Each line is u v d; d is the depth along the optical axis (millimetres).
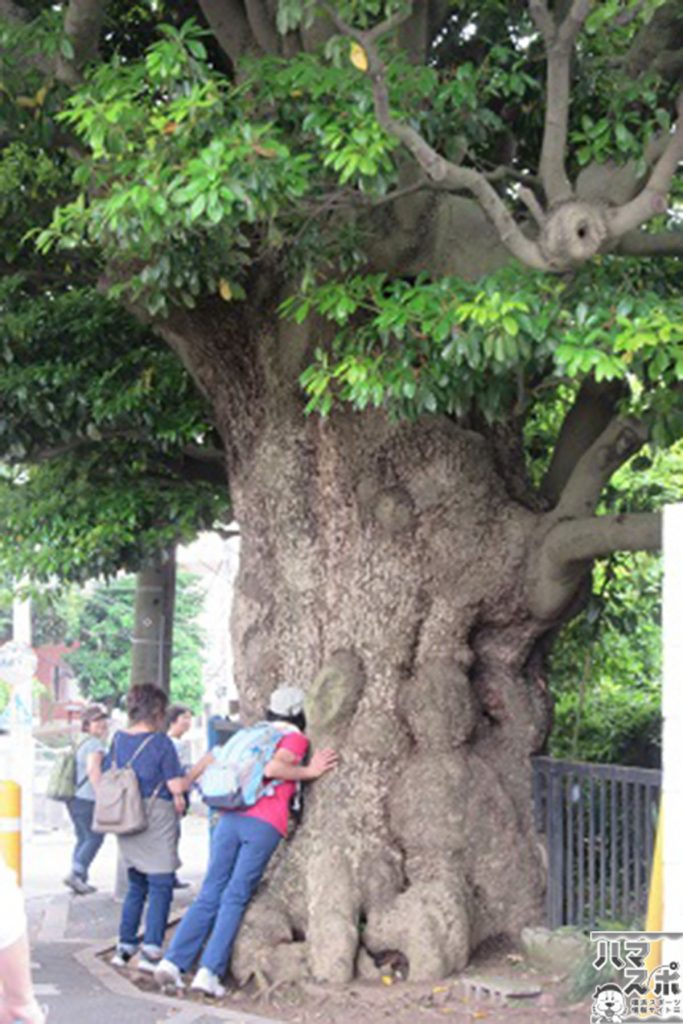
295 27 9258
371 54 8102
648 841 9797
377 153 8461
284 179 8523
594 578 13617
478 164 11000
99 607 52031
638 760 13461
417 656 10758
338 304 9164
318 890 10172
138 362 13711
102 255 12031
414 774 10547
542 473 13930
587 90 10539
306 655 11008
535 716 11016
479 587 10727
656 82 9305
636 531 9961
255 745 10180
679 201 11438
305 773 10438
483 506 10742
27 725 26406
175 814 10883
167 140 8641
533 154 11875
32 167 12430
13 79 10211
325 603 11016
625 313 8477
